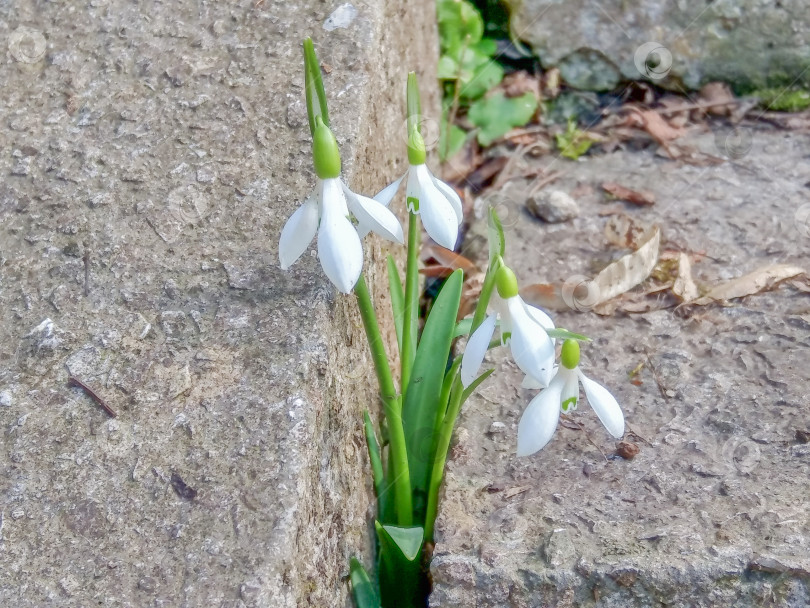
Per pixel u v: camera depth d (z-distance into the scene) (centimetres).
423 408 25
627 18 41
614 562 21
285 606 19
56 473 21
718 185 37
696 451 25
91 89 30
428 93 40
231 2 32
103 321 24
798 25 40
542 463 25
